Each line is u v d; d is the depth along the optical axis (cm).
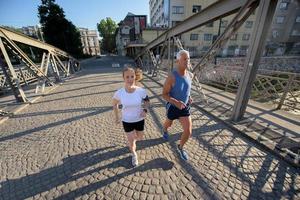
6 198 212
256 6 331
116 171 246
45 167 264
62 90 863
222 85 795
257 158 262
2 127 433
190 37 3338
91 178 235
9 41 647
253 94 596
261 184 213
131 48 4112
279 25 3194
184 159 263
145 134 349
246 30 3291
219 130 354
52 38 3491
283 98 445
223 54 3212
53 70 1131
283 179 220
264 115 413
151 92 711
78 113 503
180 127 373
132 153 259
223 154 275
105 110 516
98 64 2730
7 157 298
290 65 2280
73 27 3769
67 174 246
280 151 267
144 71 1494
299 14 3106
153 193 207
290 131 331
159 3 4312
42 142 343
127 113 230
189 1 3306
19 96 638
